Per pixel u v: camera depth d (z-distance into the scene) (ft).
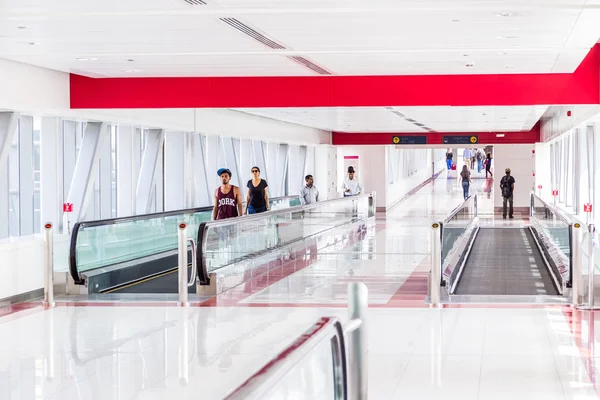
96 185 54.44
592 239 33.88
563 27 29.30
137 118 50.34
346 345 11.99
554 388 21.36
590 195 70.54
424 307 34.32
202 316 32.48
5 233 44.75
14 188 46.26
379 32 30.04
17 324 31.32
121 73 41.96
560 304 34.96
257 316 32.30
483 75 42.91
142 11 25.61
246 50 34.19
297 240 57.47
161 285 43.96
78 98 43.37
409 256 55.72
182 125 57.36
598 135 63.67
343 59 37.19
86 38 30.78
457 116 69.41
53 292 38.37
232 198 45.11
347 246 63.77
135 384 22.04
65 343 27.55
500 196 114.42
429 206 122.11
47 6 24.71
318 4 24.72
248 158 81.25
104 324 31.01
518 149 113.70
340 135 100.94
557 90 42.52
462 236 54.60
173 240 52.26
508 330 29.14
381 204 111.14
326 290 39.70
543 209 62.34
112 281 42.47
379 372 23.15
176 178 62.49
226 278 40.55
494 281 47.21
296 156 98.22
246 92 43.60
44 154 45.24
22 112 41.50
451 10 25.89
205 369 23.58
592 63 42.24
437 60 37.68
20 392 21.42
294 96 43.62
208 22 27.55
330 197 101.19
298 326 29.96
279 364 8.45
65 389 21.67
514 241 71.61
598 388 21.34
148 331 29.43
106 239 42.55
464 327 29.76
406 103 43.29
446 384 21.83
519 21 28.07
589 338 27.71
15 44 32.27
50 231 36.24
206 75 42.86
